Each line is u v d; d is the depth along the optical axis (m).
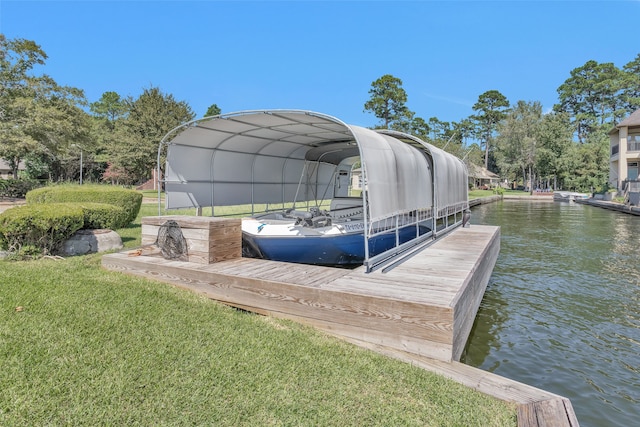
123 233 8.56
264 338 3.31
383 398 2.53
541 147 43.34
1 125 19.22
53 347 2.77
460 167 10.21
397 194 5.39
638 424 3.11
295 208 9.58
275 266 4.72
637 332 5.03
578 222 17.52
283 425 2.17
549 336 4.88
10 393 2.22
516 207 28.16
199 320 3.58
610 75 56.81
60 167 35.38
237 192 8.06
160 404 2.27
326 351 3.18
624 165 29.55
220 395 2.40
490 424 2.33
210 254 4.80
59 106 21.72
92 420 2.08
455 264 4.96
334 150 9.21
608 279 7.69
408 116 48.31
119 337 3.03
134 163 27.33
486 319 5.46
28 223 5.55
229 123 6.02
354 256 6.54
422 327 3.16
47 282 4.20
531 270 8.46
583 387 3.67
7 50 21.28
